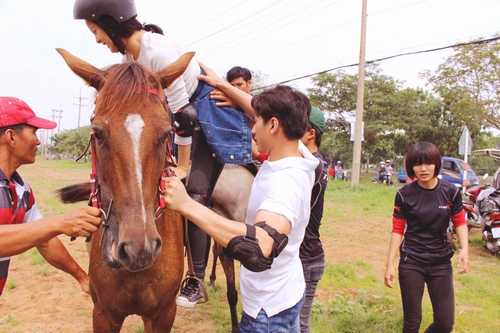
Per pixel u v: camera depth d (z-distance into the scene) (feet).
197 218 5.63
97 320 9.07
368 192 52.29
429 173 10.73
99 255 8.38
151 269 8.46
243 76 18.13
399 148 113.91
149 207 6.40
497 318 15.78
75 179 77.97
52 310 15.61
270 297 6.55
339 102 96.94
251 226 5.66
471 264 23.03
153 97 7.02
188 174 10.62
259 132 6.79
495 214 23.71
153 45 8.63
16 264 21.11
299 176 6.33
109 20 8.38
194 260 11.48
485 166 137.69
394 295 17.67
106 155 6.54
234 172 13.42
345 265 21.72
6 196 7.91
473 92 69.15
